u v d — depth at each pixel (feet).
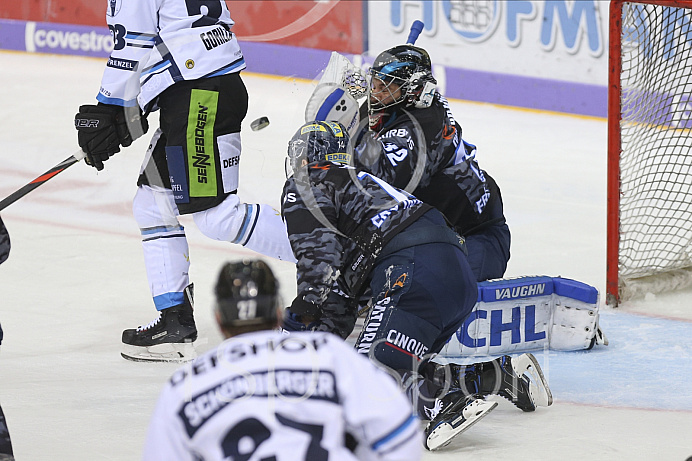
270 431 18.44
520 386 36.78
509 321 44.50
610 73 52.54
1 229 28.14
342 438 18.92
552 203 76.33
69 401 37.93
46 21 139.03
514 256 61.87
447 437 32.60
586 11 104.78
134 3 41.75
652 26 66.69
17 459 31.58
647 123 58.80
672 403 38.73
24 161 86.07
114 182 79.61
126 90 42.78
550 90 108.37
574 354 44.96
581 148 95.09
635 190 68.44
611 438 34.50
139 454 32.55
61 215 70.79
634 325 49.29
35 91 114.62
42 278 56.54
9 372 41.45
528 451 33.09
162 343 44.27
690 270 55.21
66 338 46.60
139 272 58.39
